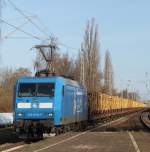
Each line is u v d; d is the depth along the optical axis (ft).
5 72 290.15
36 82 93.61
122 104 287.48
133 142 82.17
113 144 78.02
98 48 236.02
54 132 94.53
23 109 92.73
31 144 79.82
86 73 231.30
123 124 170.60
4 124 137.08
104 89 315.99
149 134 102.94
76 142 81.30
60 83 94.63
